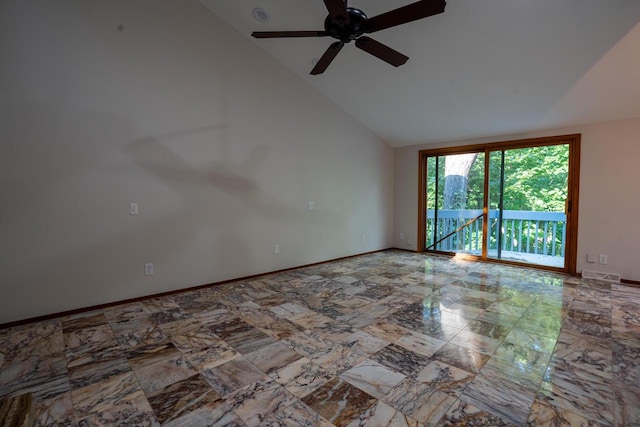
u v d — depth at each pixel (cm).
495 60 342
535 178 502
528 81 360
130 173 321
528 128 454
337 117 519
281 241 452
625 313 294
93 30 295
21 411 157
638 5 252
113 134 309
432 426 154
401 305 319
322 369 205
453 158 563
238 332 259
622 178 390
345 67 417
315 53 407
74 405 170
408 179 612
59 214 285
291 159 458
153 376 197
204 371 203
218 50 378
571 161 428
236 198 401
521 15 283
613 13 263
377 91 454
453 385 187
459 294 354
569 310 303
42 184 276
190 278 366
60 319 284
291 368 206
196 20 360
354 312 301
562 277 421
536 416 160
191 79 358
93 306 305
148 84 328
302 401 173
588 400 172
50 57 275
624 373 198
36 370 204
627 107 367
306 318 287
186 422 157
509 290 367
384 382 190
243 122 403
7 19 257
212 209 380
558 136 435
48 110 276
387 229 632
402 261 525
